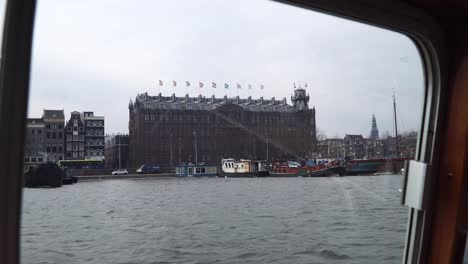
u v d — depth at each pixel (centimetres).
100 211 589
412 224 339
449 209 319
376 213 704
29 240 218
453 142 319
